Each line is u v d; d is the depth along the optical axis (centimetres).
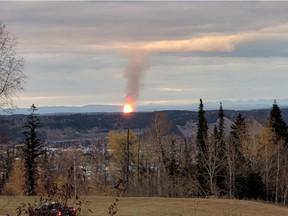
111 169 6225
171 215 3161
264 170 5803
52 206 504
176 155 6153
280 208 3941
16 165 5247
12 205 2116
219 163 5566
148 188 6184
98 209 3269
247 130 5994
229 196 5512
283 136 6550
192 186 5909
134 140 6344
